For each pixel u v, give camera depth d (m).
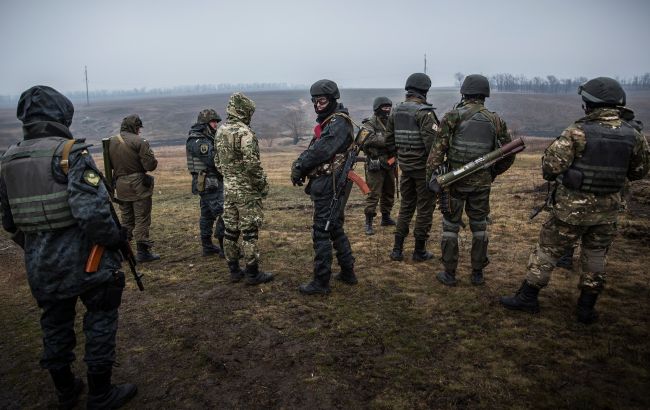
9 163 2.33
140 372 2.83
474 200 3.72
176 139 87.88
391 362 2.77
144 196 4.96
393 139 4.66
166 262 5.05
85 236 2.39
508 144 3.46
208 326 3.38
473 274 3.91
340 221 3.94
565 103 127.19
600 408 2.27
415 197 4.51
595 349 2.79
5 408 2.57
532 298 3.30
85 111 139.00
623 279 3.83
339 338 3.10
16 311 3.91
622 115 3.03
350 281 4.04
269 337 3.16
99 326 2.48
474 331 3.09
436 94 142.75
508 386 2.48
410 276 4.17
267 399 2.49
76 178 2.24
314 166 3.68
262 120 110.19
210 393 2.58
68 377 2.55
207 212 5.09
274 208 8.08
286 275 4.38
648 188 6.50
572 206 2.96
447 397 2.42
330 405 2.41
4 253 5.74
